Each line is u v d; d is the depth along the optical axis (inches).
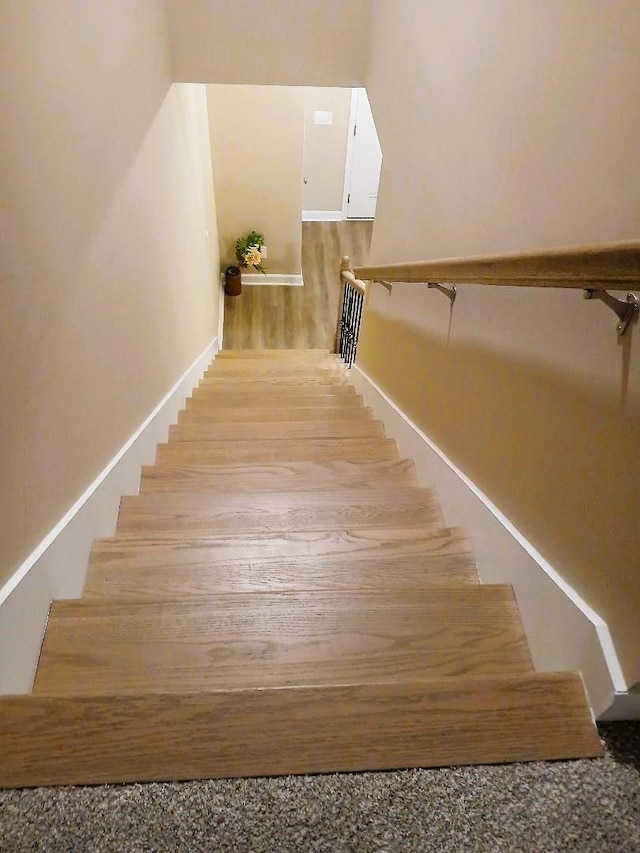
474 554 56.2
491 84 52.1
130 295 73.3
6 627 37.2
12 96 38.6
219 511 65.1
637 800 30.6
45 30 44.4
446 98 64.8
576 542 39.4
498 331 51.9
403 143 84.8
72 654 40.9
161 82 97.0
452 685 35.1
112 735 31.6
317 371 161.9
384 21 94.9
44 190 44.5
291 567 52.4
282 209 233.9
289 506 66.0
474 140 56.8
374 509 66.2
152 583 51.0
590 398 37.5
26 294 41.4
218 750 31.3
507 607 46.5
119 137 67.4
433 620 44.9
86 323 55.4
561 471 41.4
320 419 105.7
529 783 31.1
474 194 57.4
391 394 96.3
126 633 42.1
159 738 31.6
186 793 29.6
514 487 49.1
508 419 50.1
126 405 71.5
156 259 91.4
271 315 241.1
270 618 43.5
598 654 35.2
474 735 33.0
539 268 36.9
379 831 28.6
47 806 28.9
